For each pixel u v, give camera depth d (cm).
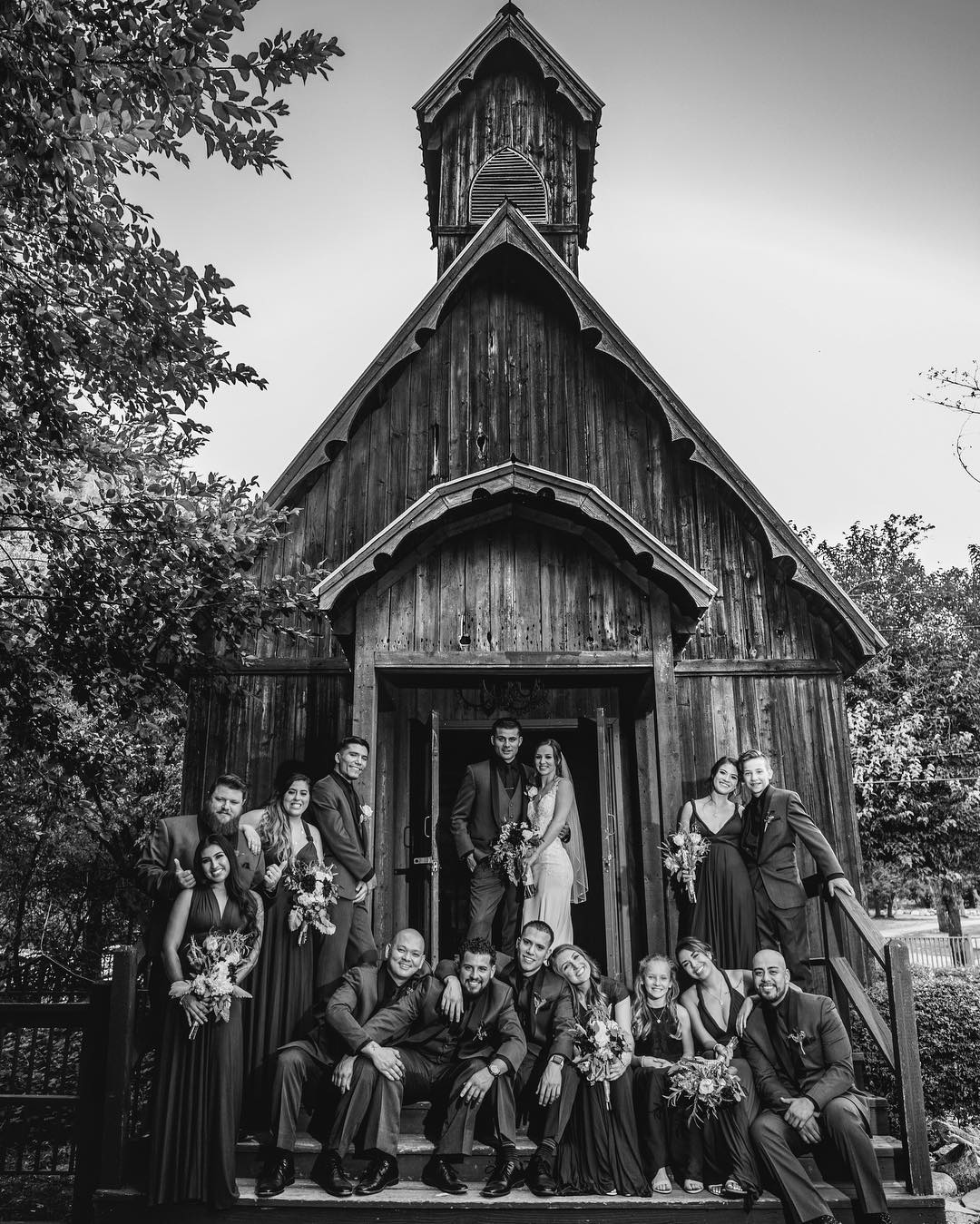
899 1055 567
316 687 936
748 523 979
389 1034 583
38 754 880
